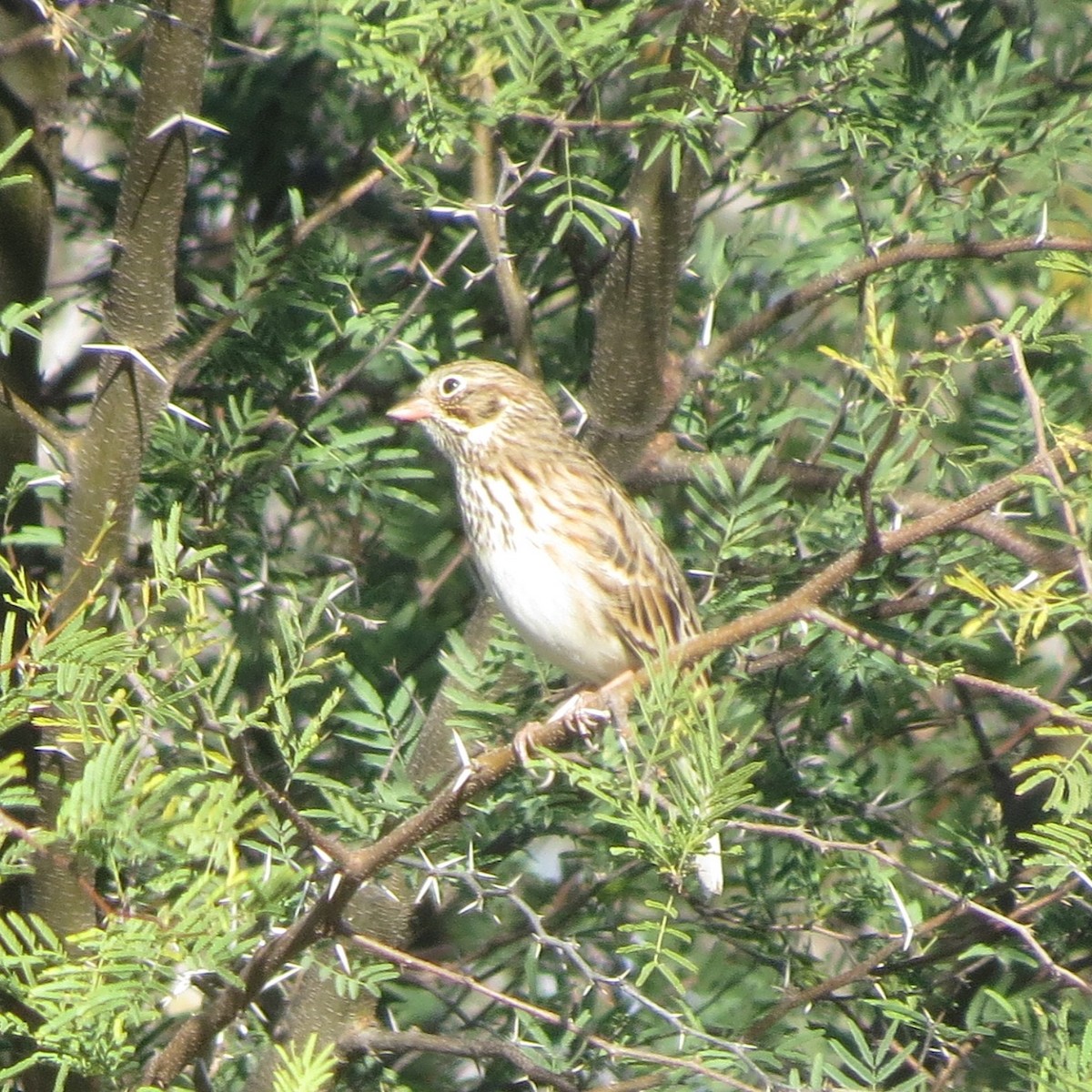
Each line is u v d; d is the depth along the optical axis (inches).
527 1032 412.5
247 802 253.1
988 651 441.4
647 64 427.2
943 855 413.4
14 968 285.0
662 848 259.3
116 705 263.6
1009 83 432.8
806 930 403.9
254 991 305.4
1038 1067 331.6
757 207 454.0
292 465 419.8
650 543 429.7
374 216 490.6
